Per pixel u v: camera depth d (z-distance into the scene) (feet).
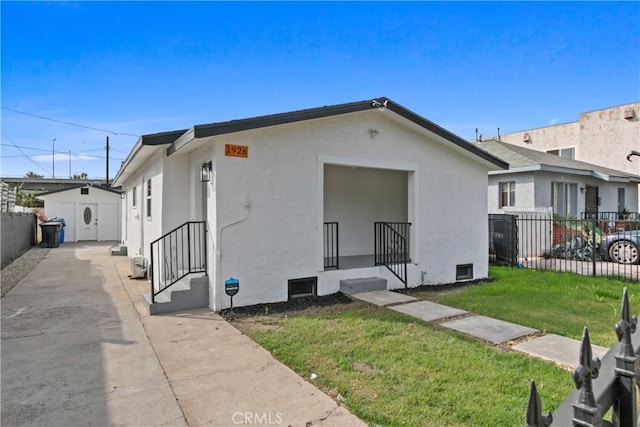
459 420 9.32
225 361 13.23
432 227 27.45
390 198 34.83
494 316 18.38
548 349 13.85
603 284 26.25
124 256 45.06
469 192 29.43
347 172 32.50
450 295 23.70
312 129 22.52
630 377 4.39
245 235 20.45
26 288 26.32
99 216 68.80
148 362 13.19
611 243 36.96
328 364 12.83
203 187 24.08
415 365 12.58
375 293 23.06
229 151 19.97
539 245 42.57
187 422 9.46
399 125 25.86
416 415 9.57
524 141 85.46
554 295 22.97
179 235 24.47
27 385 11.52
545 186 46.39
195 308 20.38
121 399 10.64
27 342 15.26
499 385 11.10
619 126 69.82
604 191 56.95
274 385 11.38
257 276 20.80
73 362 13.24
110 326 17.38
